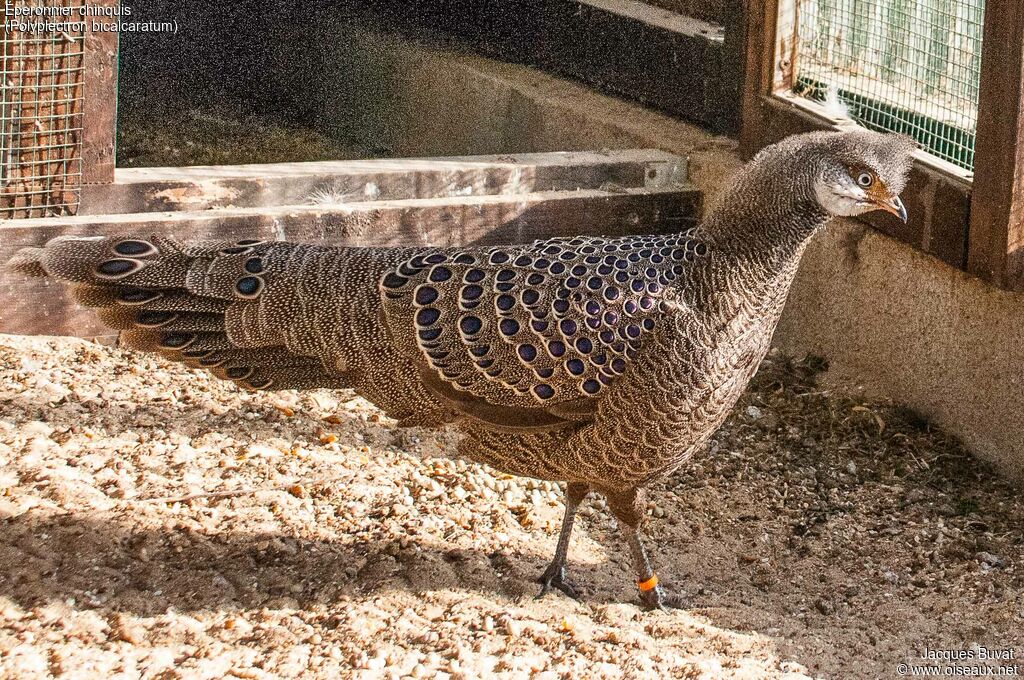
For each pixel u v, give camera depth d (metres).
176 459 1.93
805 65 2.23
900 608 1.89
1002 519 2.00
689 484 2.05
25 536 1.79
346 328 1.79
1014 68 1.93
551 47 2.58
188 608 1.76
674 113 2.41
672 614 1.86
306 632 1.76
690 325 1.76
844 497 2.03
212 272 1.79
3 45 2.05
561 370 1.76
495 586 1.85
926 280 2.08
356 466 1.97
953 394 2.07
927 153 2.09
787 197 1.76
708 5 2.42
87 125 2.10
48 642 1.70
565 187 2.29
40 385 1.99
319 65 2.84
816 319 2.22
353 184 2.21
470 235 2.21
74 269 1.78
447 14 2.66
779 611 1.89
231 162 2.68
